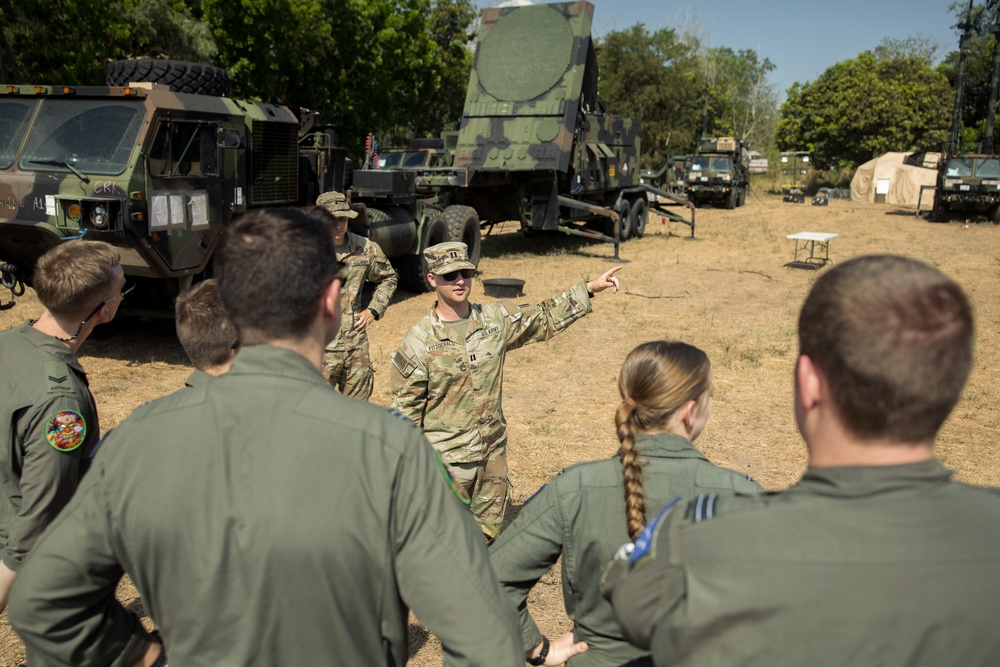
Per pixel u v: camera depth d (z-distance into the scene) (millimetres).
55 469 2283
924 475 1094
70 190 6223
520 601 1861
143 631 1577
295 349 1461
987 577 1037
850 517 1081
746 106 65875
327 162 8805
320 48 22719
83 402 2383
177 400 1445
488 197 14922
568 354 7793
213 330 2229
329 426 1371
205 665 1359
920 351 1039
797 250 15461
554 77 14820
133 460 1384
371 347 7973
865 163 39969
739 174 31250
